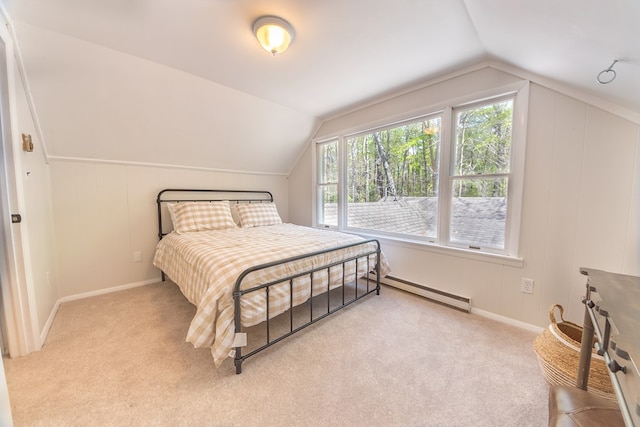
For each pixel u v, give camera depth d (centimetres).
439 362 155
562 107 172
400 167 272
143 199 285
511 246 198
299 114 325
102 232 261
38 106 198
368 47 185
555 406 78
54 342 174
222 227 301
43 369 147
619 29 90
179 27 163
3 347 158
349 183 328
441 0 140
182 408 121
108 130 239
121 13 150
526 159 187
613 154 156
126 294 260
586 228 167
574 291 174
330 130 343
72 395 128
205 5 144
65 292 242
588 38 107
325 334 185
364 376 143
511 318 200
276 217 358
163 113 249
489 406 124
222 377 142
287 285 173
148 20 156
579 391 82
